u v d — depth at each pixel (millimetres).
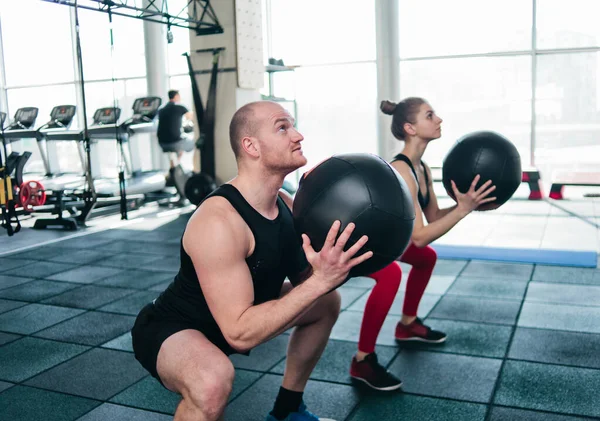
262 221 1397
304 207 1297
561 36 7734
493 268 3943
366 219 1236
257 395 2141
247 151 1391
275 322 1220
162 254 4773
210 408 1275
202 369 1287
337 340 2670
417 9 8266
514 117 8195
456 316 2965
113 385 2268
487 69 8164
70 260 4625
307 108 9141
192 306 1423
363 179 1273
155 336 1411
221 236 1288
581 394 2053
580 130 7934
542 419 1888
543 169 8227
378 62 8094
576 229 5238
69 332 2920
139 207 7520
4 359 2568
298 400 1769
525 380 2184
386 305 2109
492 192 1952
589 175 7324
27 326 3029
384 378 2139
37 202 6059
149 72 9289
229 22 5910
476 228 5488
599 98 7777
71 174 8188
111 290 3707
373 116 8914
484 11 8008
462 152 1949
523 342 2576
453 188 1985
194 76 6094
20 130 8086
